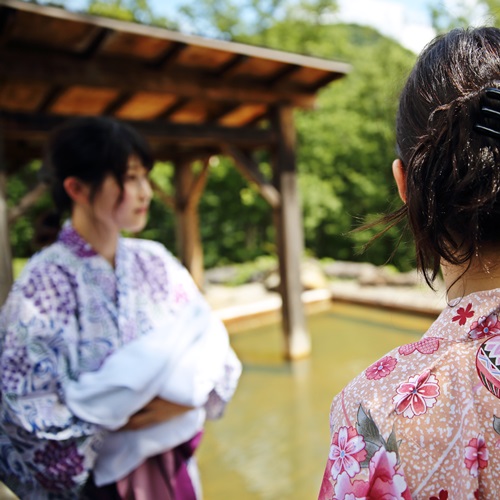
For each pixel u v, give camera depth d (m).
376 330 6.04
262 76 4.44
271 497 2.72
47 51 3.47
